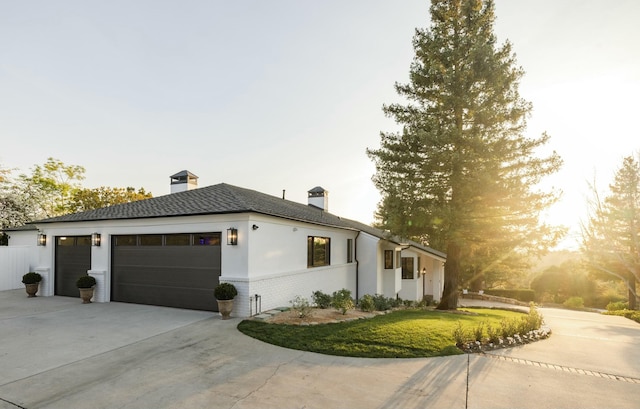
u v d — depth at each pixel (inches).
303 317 352.5
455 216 486.9
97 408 158.6
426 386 187.0
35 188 1048.2
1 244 903.7
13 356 235.1
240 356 237.5
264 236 402.0
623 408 163.3
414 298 832.9
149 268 441.4
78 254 511.5
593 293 1165.1
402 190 542.0
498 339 279.9
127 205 535.2
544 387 188.5
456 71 541.0
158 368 212.8
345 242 677.3
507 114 535.2
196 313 382.6
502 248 552.4
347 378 198.2
